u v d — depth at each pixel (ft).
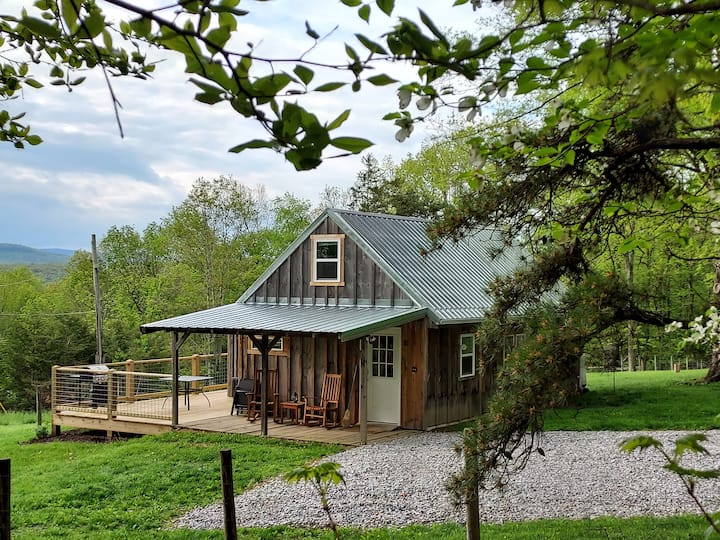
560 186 13.89
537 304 17.31
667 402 58.23
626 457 39.32
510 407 15.92
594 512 29.50
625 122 9.41
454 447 17.76
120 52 8.34
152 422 53.98
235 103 4.29
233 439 48.11
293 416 55.01
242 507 32.73
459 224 17.01
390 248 56.13
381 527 28.89
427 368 50.52
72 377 59.93
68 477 39.70
